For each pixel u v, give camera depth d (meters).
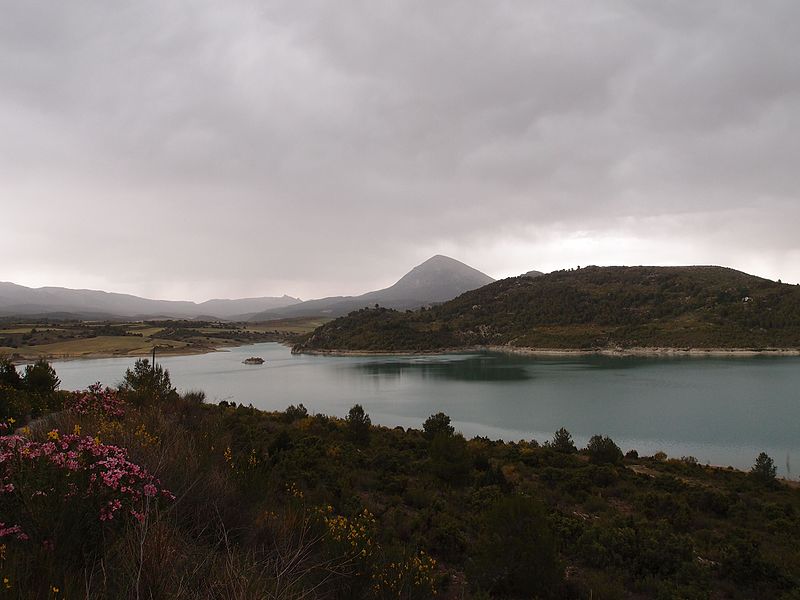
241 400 83.88
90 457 4.35
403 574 5.57
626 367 125.25
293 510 6.14
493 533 8.97
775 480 30.44
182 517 4.82
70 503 3.63
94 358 168.25
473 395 86.31
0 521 3.43
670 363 132.00
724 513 20.16
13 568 2.92
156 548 3.35
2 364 18.03
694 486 24.41
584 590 9.09
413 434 38.16
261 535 5.24
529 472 25.52
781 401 71.62
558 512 15.13
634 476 26.36
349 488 13.52
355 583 5.19
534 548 8.62
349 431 29.22
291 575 4.20
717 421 59.12
